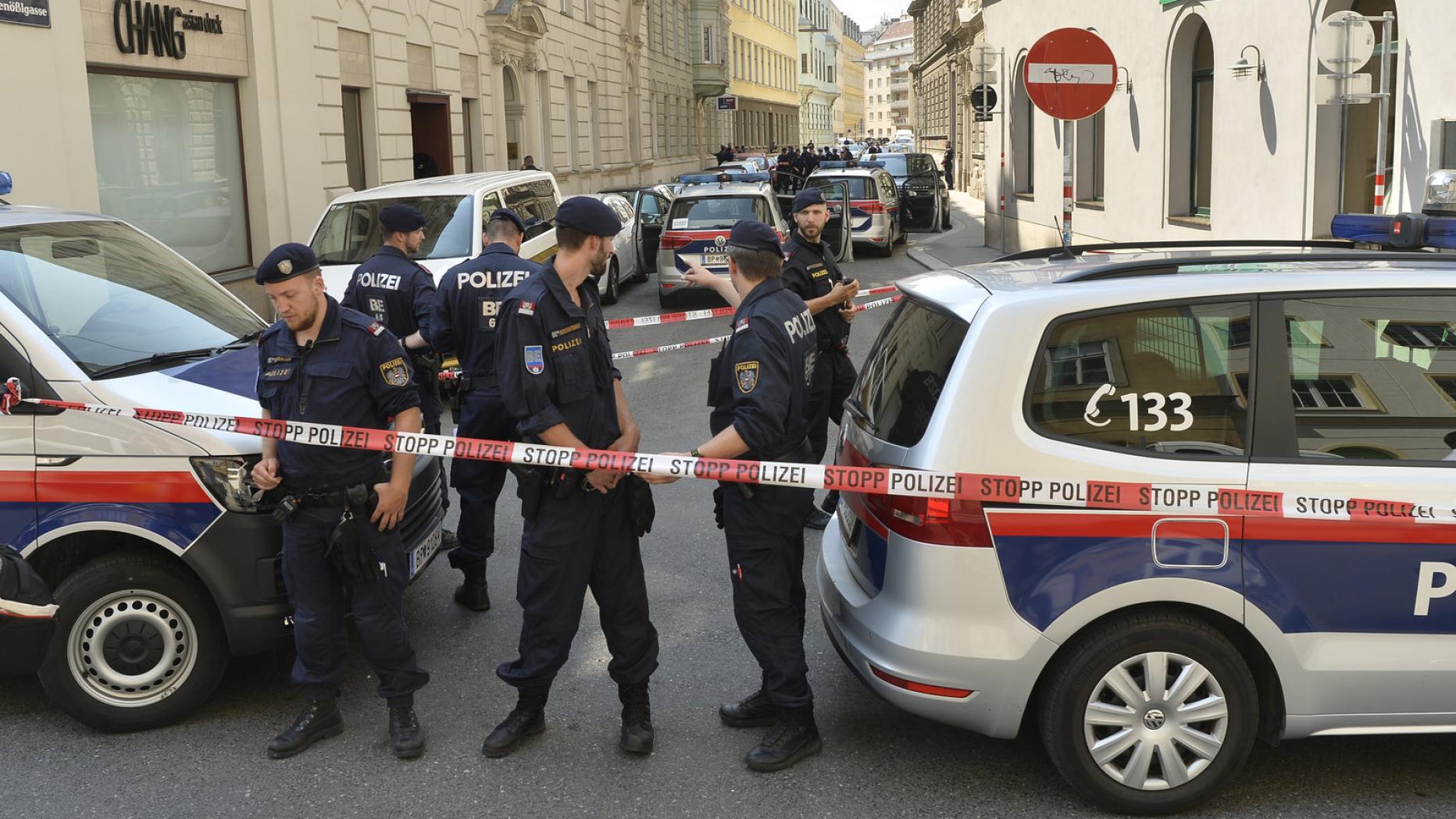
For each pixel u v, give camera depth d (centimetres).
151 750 407
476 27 2262
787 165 3756
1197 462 335
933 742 403
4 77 1019
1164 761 346
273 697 451
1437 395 340
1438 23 842
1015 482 334
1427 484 332
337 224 1078
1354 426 338
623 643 394
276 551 416
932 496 337
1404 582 335
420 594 557
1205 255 392
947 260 2038
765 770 384
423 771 390
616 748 403
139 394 420
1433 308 343
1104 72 875
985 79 1788
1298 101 1059
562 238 380
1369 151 997
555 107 2836
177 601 416
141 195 1273
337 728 416
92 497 408
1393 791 364
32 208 523
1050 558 336
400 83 1877
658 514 669
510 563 598
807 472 353
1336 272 350
